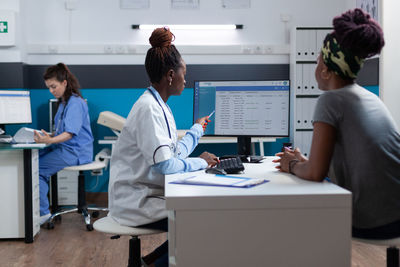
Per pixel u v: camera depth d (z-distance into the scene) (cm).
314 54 412
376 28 130
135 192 159
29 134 323
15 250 286
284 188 122
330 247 115
